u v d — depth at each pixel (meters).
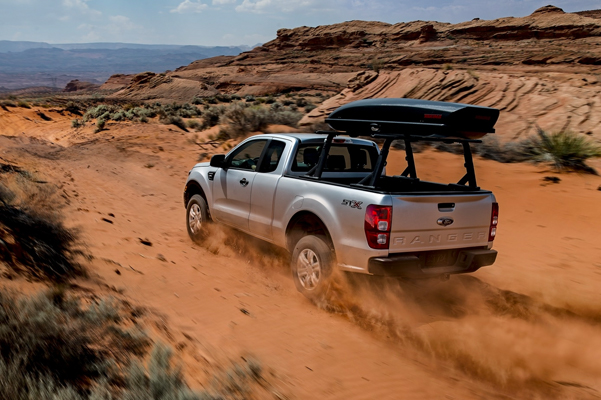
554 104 23.50
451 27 196.12
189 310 4.55
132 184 12.76
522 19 183.50
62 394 2.29
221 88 133.12
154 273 5.51
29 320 2.91
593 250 7.62
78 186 11.25
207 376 3.13
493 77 29.70
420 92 29.38
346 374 3.64
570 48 129.25
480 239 5.15
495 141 16.11
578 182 11.73
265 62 178.88
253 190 6.26
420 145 16.47
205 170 7.45
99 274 4.87
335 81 120.75
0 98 57.66
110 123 29.88
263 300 5.16
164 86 128.88
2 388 2.24
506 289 5.89
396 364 3.89
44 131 34.47
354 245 4.73
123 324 3.54
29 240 4.61
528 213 9.65
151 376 2.72
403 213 4.61
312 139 6.05
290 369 3.61
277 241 5.93
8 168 9.91
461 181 5.47
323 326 4.58
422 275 4.77
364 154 6.52
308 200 5.29
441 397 3.40
